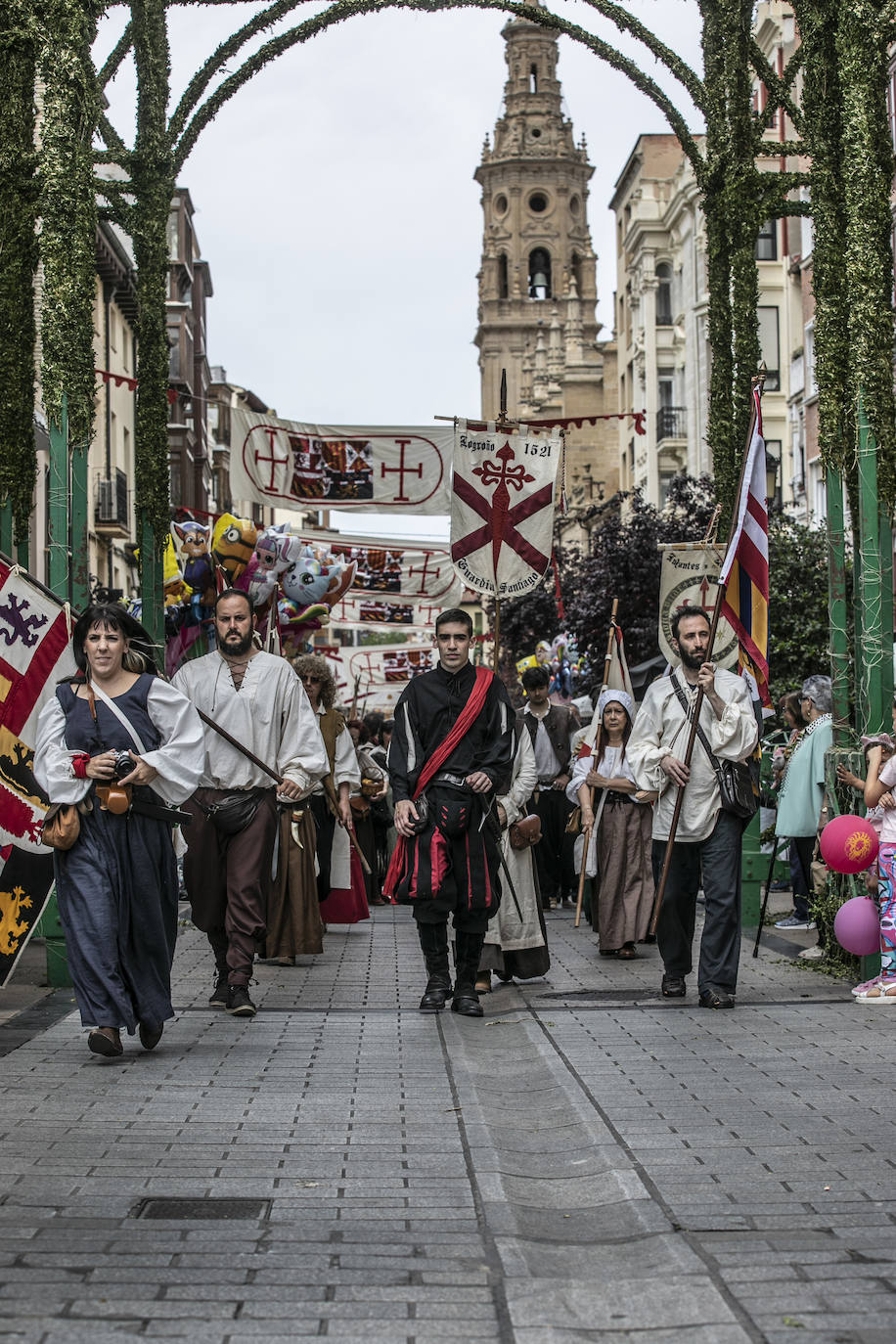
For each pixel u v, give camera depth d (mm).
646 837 12016
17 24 10352
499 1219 5008
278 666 8844
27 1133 6008
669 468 54844
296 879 11508
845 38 9977
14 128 10453
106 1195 5207
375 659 33312
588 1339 4012
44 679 8477
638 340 58062
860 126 9945
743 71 12844
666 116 13484
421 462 16141
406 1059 7641
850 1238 4758
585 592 35906
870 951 9664
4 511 10547
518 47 114812
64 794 7242
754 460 10180
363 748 17812
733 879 9156
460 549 13375
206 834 8844
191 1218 4996
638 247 57406
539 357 88812
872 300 9969
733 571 10344
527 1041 8203
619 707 12203
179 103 13180
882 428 9984
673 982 9719
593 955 12352
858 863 9406
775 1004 9289
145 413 13359
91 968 7273
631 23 13156
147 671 7637
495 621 13336
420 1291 4344
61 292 10289
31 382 10609
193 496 54438
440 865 8992
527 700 16375
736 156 12930
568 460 71188
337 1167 5621
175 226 49688
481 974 10227
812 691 12930
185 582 14188
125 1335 3947
